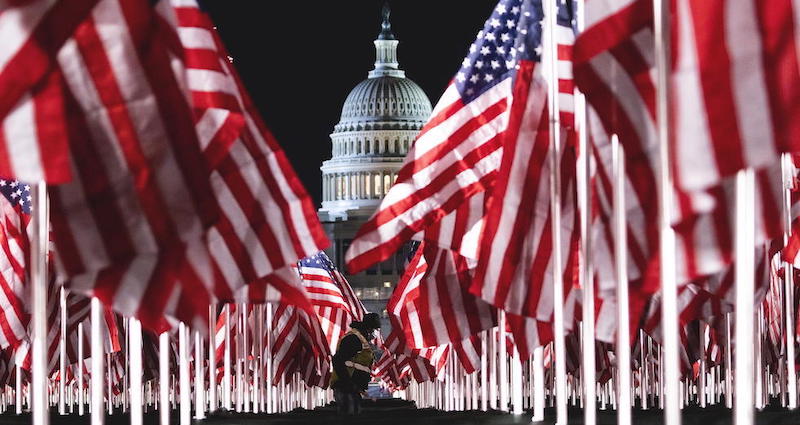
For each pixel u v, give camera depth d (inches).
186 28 1337.4
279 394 3479.3
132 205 1024.9
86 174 1023.6
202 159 1028.5
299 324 3206.2
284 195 1417.3
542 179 1494.8
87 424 2183.8
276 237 1413.6
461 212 1747.0
